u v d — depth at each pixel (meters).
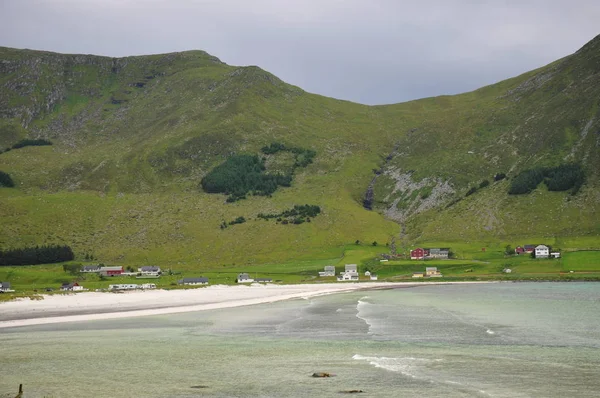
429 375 48.06
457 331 74.81
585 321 84.00
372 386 44.34
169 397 41.56
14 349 62.22
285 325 83.94
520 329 76.06
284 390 43.34
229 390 43.53
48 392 43.25
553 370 49.78
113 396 41.97
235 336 72.38
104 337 71.56
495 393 42.12
